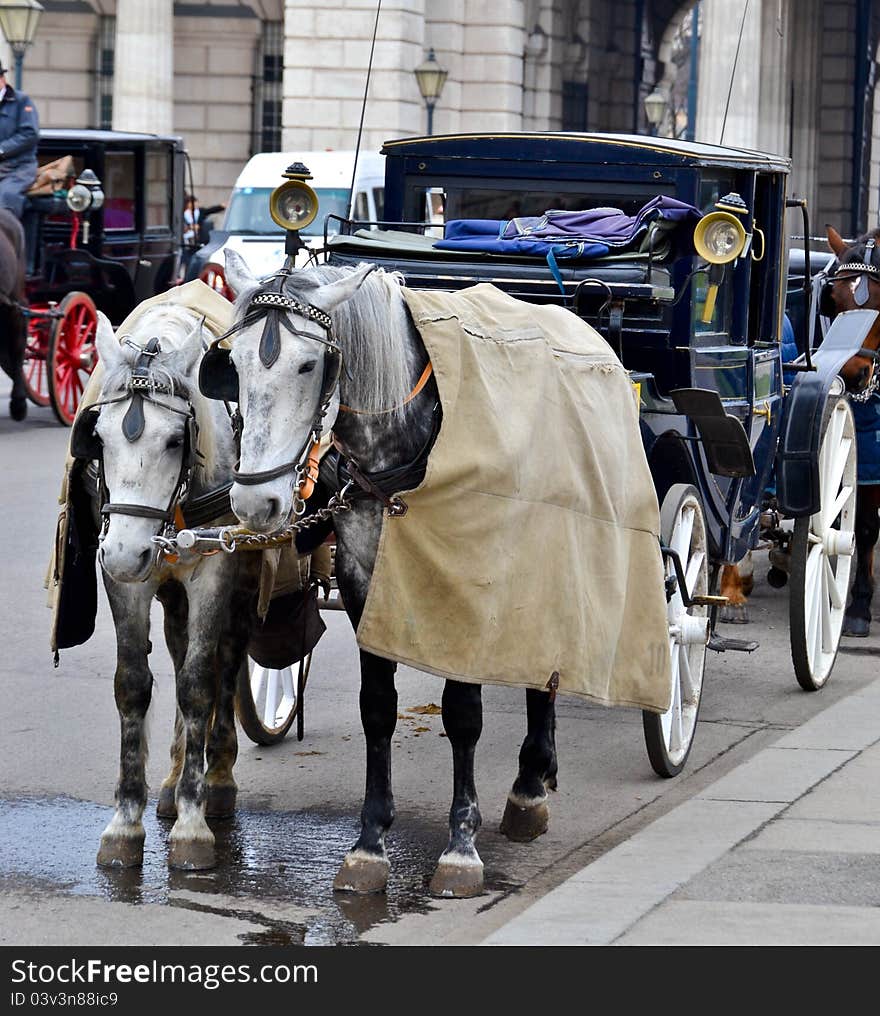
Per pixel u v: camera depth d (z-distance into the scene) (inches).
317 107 1653.5
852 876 279.0
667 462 386.3
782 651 471.2
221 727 325.4
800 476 419.8
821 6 2190.0
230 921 271.7
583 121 2057.1
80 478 301.0
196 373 291.6
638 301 362.9
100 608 514.0
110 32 2003.0
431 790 347.3
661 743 346.3
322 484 288.8
